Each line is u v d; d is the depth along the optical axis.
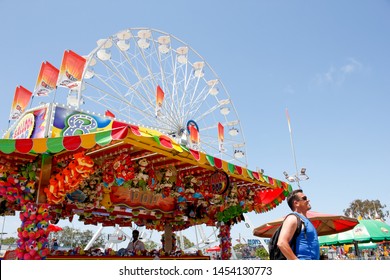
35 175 6.34
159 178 8.11
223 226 11.66
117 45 16.72
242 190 10.25
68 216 9.30
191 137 10.25
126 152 6.77
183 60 19.45
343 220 10.91
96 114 7.34
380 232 13.30
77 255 8.16
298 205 3.75
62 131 6.67
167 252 10.91
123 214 10.55
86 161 5.87
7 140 5.17
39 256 5.89
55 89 7.85
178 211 10.66
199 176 9.34
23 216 6.01
